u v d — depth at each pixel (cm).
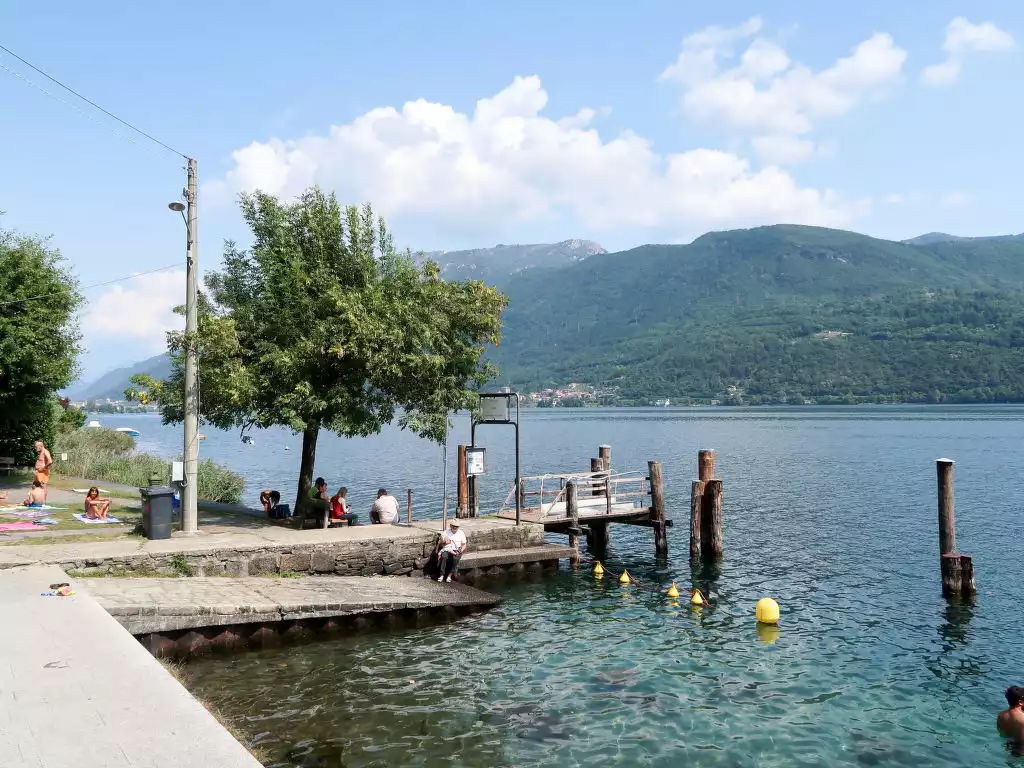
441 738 1077
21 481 3116
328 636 1544
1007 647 1595
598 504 2878
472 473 2531
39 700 758
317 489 2220
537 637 1609
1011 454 7375
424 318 2236
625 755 1053
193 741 659
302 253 2300
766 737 1132
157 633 1326
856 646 1595
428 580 1962
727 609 1902
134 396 2130
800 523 3384
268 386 2109
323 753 1009
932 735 1157
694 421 18925
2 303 2753
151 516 1817
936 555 2630
